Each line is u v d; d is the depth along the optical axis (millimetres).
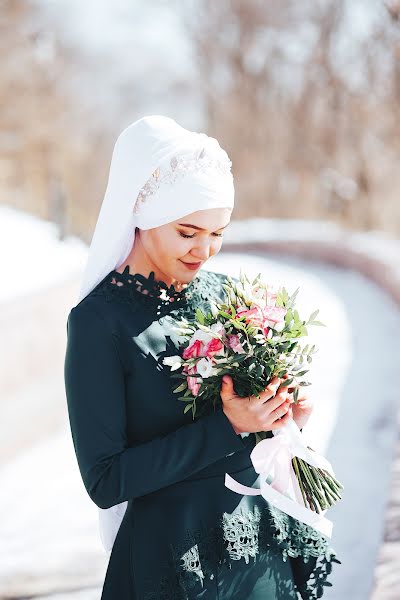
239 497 2039
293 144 37094
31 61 30562
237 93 39250
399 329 11648
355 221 36344
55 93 32906
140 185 2012
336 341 10844
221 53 39219
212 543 1976
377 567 3273
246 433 2102
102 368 1964
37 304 7719
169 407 2012
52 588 4152
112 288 2059
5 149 30719
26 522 5207
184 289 2160
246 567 1986
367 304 14680
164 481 1926
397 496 3980
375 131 33656
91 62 38875
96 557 4543
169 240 2041
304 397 2113
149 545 1995
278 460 2082
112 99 41875
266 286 2156
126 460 1921
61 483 5969
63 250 11211
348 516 4695
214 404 2010
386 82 32156
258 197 39938
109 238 2080
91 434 1942
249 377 1947
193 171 1985
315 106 36531
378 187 36000
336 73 34281
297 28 35969
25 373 7355
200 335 1973
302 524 2109
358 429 6531
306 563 2102
